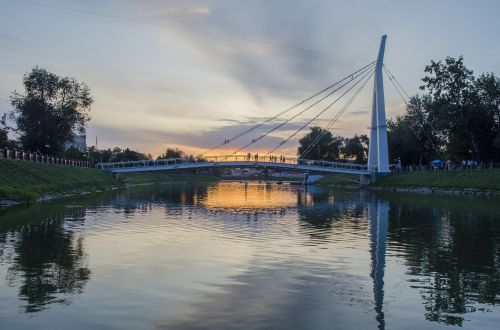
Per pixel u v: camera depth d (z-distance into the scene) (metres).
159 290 16.08
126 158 175.25
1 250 22.73
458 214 42.28
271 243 25.52
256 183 165.12
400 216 40.75
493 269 19.69
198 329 12.66
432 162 107.50
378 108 109.25
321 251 23.30
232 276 18.03
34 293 15.60
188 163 110.69
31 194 51.88
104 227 31.34
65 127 97.19
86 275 17.97
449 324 13.30
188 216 39.44
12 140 97.19
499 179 76.88
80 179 80.88
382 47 107.88
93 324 12.90
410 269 19.59
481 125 95.62
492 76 95.69
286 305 14.69
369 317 13.77
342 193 84.31
